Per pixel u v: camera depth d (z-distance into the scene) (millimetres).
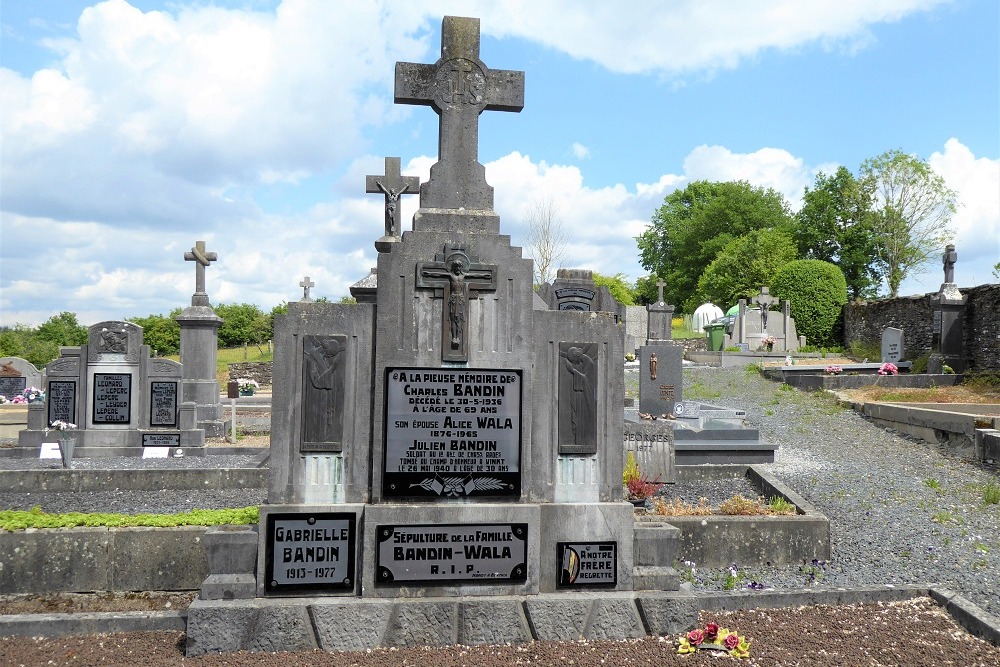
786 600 6535
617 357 6367
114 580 7102
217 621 5539
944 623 6074
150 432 15695
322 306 6008
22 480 11508
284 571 5820
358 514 5926
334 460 5961
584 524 6148
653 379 15508
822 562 7887
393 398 5969
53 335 52656
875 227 48781
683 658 5414
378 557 5855
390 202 17375
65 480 11586
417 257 6031
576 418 6246
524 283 6160
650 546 6277
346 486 5953
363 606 5680
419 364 6004
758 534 7996
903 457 13070
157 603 6824
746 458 12945
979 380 20203
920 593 6684
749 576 7570
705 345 39906
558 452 6211
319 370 5957
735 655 5418
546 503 6152
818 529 8023
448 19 6289
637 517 8164
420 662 5363
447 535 5953
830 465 12531
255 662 5332
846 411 17438
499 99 6324
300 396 5961
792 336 36344
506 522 6012
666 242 73250
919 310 29531
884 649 5570
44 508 10398
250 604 5625
